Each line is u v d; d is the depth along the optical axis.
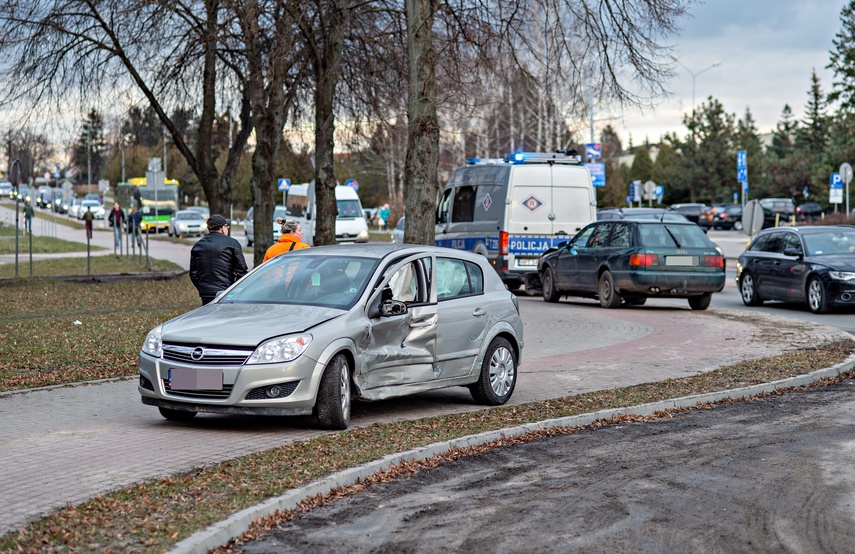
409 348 13.14
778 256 29.30
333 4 27.83
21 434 11.65
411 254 13.66
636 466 10.38
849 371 17.02
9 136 30.70
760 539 7.80
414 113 22.78
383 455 10.34
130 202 53.09
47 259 53.38
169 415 12.66
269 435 11.66
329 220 28.77
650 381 15.95
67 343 19.89
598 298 30.09
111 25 29.16
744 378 15.92
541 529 8.05
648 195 61.38
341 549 7.52
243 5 26.78
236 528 7.80
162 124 33.66
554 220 33.91
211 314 12.58
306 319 12.09
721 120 126.75
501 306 14.62
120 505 8.23
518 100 27.42
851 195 91.31
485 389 14.15
